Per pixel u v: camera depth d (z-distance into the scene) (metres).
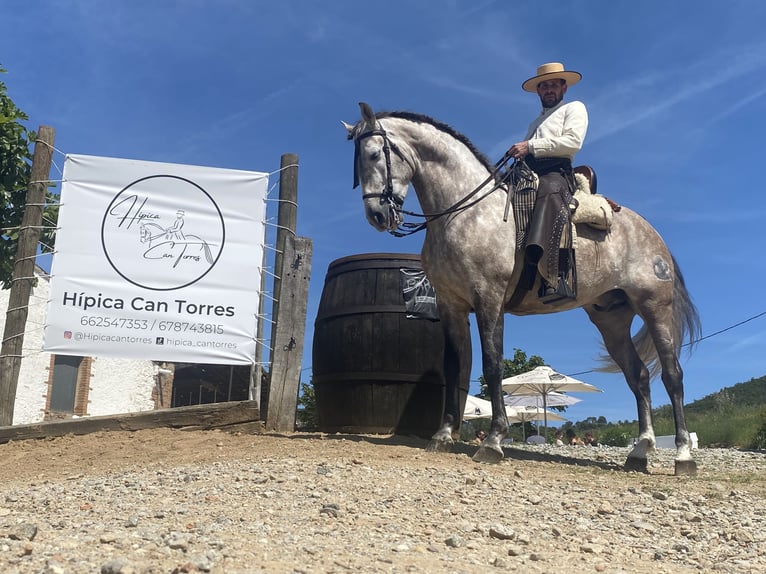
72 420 7.68
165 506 4.42
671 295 7.62
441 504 4.79
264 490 4.88
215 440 7.10
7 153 11.56
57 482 5.67
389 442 7.35
